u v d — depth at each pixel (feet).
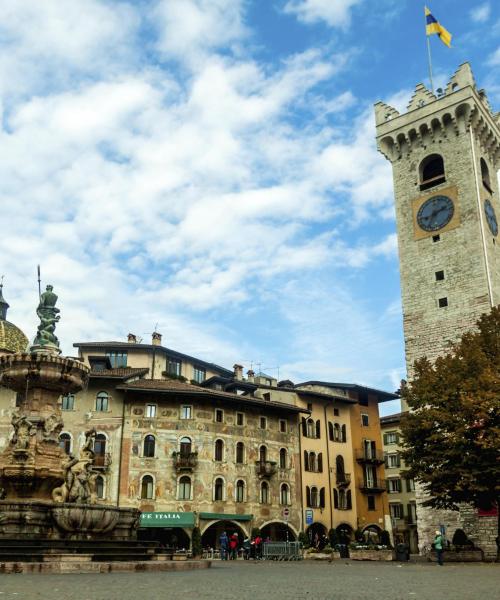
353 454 247.91
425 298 196.13
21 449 90.22
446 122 206.39
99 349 233.96
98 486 189.67
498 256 199.31
